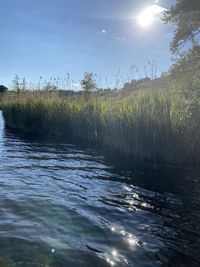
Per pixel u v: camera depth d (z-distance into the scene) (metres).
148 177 7.70
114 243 4.15
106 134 13.13
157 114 10.09
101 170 8.41
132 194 6.34
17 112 21.44
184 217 5.20
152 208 5.57
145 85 13.38
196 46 13.18
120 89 15.18
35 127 18.59
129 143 11.13
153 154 9.98
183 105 10.16
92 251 3.90
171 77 12.81
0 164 8.77
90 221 4.81
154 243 4.23
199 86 10.29
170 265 3.72
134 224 4.82
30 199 5.69
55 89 20.20
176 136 9.48
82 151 11.52
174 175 7.95
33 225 4.54
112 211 5.32
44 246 3.93
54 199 5.78
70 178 7.46
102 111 14.04
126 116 11.48
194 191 6.62
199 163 9.09
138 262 3.73
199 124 9.27
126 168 8.72
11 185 6.57
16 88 25.73
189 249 4.13
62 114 16.80
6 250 3.77
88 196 6.10
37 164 8.98
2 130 19.20
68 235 4.29
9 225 4.48
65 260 3.65
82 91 17.69
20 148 12.02
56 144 13.30
